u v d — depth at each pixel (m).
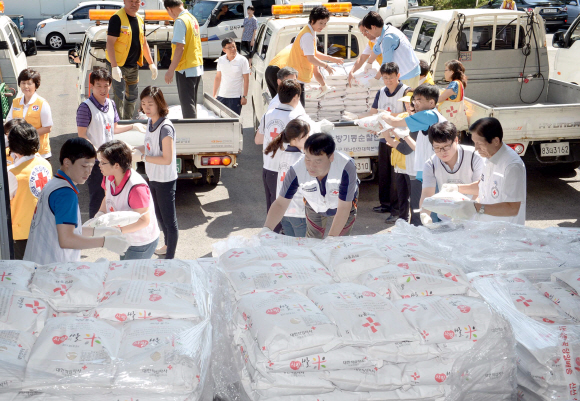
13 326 2.18
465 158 4.50
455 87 7.34
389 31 7.06
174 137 5.24
